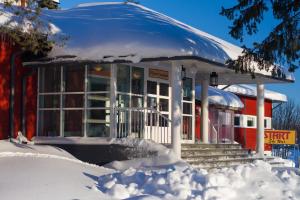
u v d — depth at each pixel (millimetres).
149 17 16812
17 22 13188
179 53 14266
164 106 18016
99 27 16141
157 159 14352
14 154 12492
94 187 9672
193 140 19031
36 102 16906
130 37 15125
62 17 17766
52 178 10102
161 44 14562
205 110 20375
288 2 13727
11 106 16031
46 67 16422
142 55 14633
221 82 22094
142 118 16516
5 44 15961
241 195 9703
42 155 12930
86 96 16047
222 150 18266
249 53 14398
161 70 17953
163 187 9617
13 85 16094
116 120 15617
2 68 15891
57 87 16609
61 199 8734
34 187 9305
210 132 22484
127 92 16281
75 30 16266
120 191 9375
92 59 15148
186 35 15156
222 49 16531
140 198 8891
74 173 10977
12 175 10203
